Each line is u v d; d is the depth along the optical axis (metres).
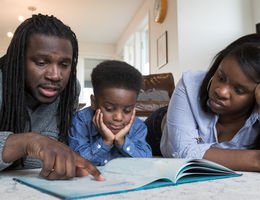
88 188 0.52
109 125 1.05
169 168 0.63
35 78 0.78
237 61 0.82
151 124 1.58
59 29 0.79
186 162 0.66
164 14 4.01
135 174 0.66
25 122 0.87
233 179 0.67
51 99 0.83
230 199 0.47
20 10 5.48
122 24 6.31
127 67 1.08
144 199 0.46
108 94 1.01
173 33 3.70
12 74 0.81
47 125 0.95
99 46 7.56
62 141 1.00
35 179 0.62
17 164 0.85
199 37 3.57
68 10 5.54
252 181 0.64
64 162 0.59
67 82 0.89
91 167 0.61
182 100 1.09
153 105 2.59
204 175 0.69
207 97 1.03
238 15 3.67
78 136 1.09
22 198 0.47
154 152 1.64
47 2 5.18
